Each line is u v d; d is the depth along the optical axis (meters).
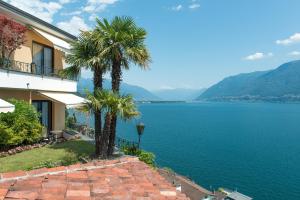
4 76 17.30
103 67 18.83
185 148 111.88
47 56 24.19
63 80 23.91
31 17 20.95
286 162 95.06
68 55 19.30
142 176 6.42
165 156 97.25
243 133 158.75
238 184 73.31
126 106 17.80
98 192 4.91
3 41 17.48
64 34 25.70
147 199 4.89
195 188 36.72
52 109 25.11
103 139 17.94
